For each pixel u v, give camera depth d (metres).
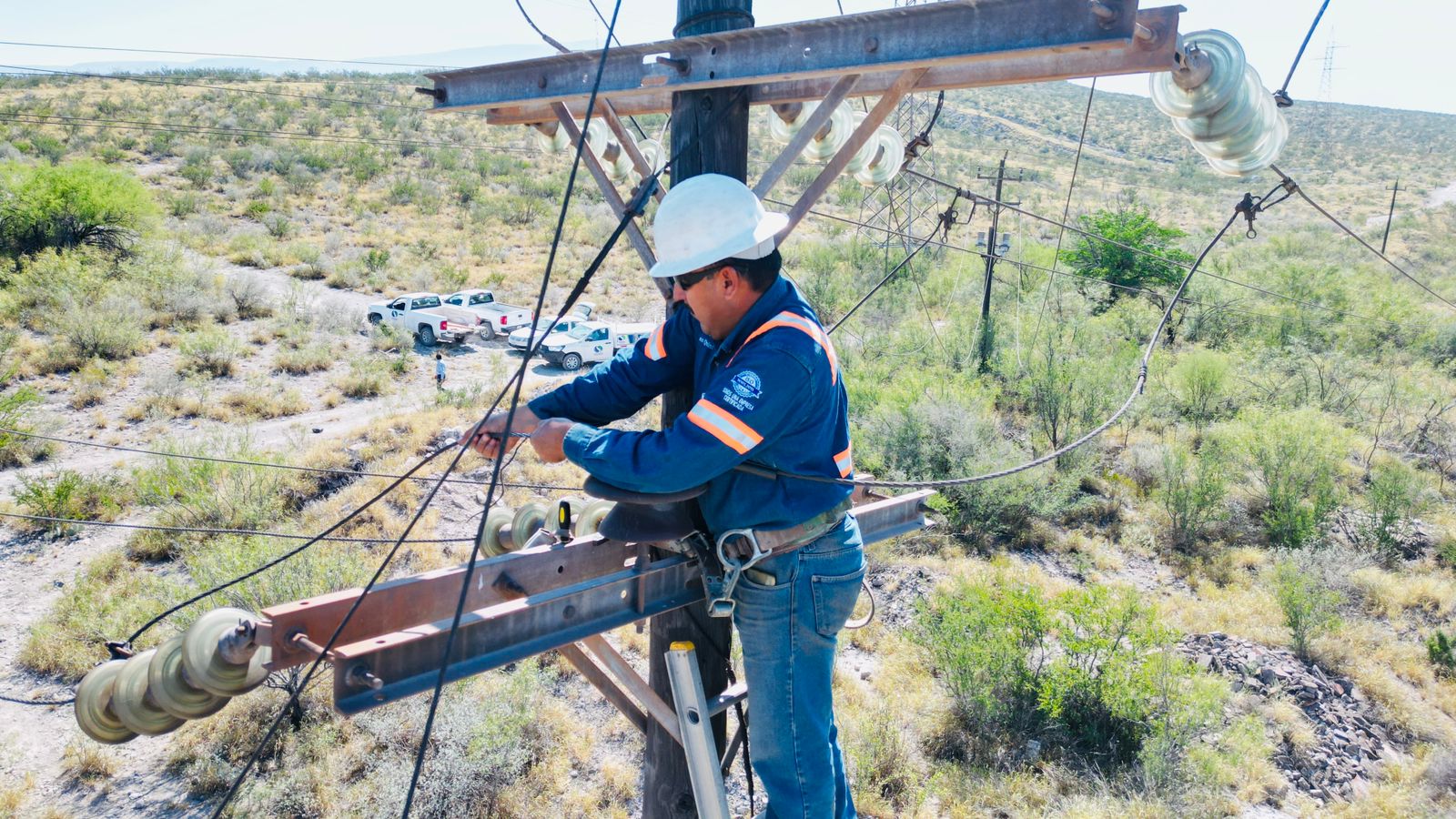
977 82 2.62
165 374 23.86
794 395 2.15
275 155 65.81
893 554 15.91
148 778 9.80
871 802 9.62
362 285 40.09
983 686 11.08
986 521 17.45
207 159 62.75
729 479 2.29
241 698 10.47
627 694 3.14
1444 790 10.19
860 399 21.53
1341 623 13.73
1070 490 18.39
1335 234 62.94
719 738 3.10
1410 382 25.30
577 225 56.88
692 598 2.70
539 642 2.28
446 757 9.66
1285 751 10.85
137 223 37.50
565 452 2.24
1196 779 9.93
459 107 3.62
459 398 23.92
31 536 15.32
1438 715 11.77
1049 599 13.80
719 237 2.19
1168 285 34.12
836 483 2.30
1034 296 31.47
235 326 30.80
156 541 14.82
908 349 26.88
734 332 2.28
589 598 2.40
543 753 10.33
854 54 2.47
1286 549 16.73
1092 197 87.62
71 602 12.90
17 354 24.66
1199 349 26.48
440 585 2.15
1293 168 121.88
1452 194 96.69
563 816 9.46
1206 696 10.80
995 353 26.12
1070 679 10.98
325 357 27.34
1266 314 31.31
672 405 2.94
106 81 102.75
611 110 3.29
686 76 2.85
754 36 2.67
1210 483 17.78
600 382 2.64
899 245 43.81
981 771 10.27
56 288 29.20
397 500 17.02
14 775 9.80
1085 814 9.20
